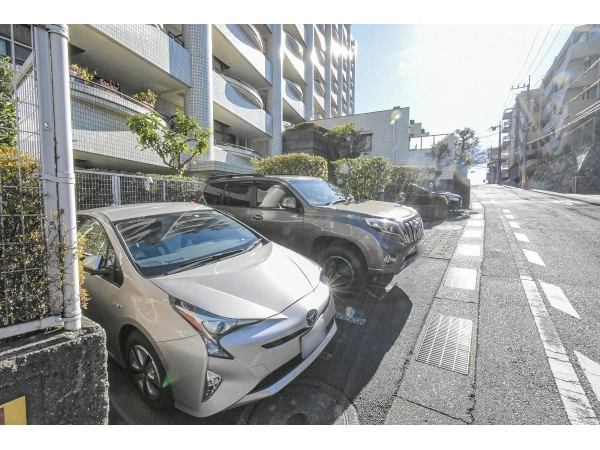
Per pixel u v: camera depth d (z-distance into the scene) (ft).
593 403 6.20
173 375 5.86
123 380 7.49
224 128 49.52
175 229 9.06
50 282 4.70
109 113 24.14
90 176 17.33
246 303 6.34
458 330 9.25
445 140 58.39
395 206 13.89
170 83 33.58
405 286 13.01
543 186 96.32
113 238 7.95
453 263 16.02
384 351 8.36
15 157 4.51
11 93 5.86
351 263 11.89
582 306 10.46
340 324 9.95
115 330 7.11
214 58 46.83
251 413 6.32
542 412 6.03
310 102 82.74
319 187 14.98
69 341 4.59
